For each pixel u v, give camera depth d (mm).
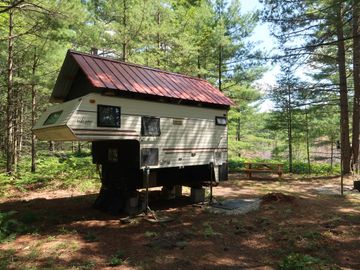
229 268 5355
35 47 14867
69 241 6559
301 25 14914
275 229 7402
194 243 6527
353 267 5367
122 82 8180
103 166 9797
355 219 8125
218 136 10609
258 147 32219
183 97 9211
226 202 10273
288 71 16891
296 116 21438
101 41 16641
